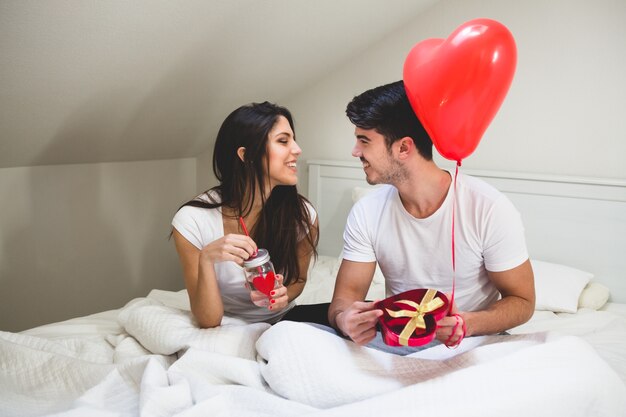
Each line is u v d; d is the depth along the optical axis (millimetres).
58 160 2480
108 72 2021
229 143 1559
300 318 1589
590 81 2410
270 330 1216
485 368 1009
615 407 999
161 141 2855
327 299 2195
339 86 3008
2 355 1324
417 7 2689
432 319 1062
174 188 3234
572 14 2414
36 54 1740
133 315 1482
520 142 2584
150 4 1786
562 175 2480
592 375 997
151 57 2062
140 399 1057
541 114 2523
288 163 1551
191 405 1085
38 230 2479
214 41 2170
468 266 1364
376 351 1164
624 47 2330
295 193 1651
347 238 1520
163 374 1151
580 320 1990
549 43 2473
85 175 2664
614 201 2338
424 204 1372
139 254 3043
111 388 1162
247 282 1362
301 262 1718
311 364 1097
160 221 3162
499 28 1089
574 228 2430
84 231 2697
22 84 1846
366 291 1509
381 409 951
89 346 1505
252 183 1550
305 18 2344
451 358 1144
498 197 1318
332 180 3035
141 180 2998
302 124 3145
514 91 2566
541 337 1163
